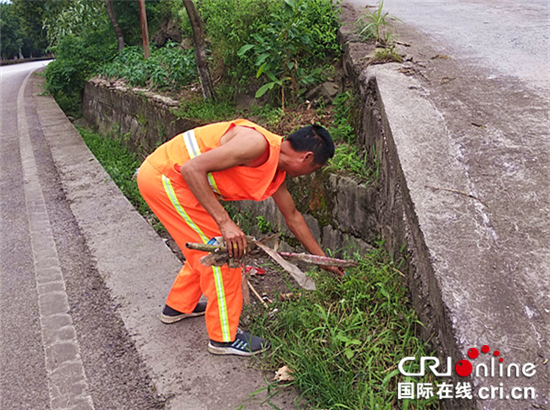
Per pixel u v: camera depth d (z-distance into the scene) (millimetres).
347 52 4828
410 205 2553
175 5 11219
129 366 2688
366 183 3535
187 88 7941
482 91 3506
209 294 2557
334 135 4516
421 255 2391
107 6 12531
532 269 2104
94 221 4746
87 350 2861
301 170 2467
